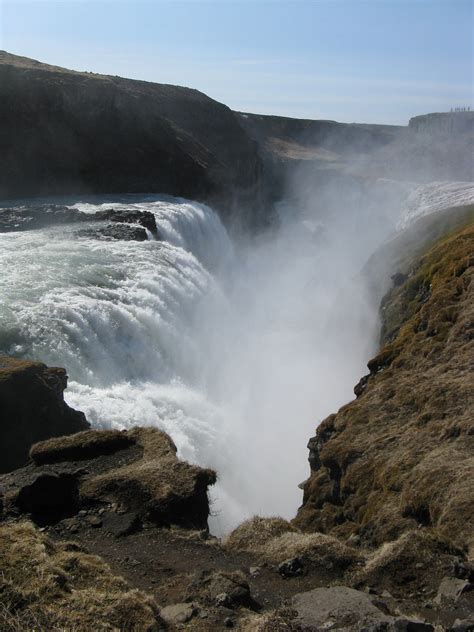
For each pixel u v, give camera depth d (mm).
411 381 25719
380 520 18109
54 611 8195
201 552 12023
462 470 17812
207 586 10164
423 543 11586
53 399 23734
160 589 10578
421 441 21094
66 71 84688
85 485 13773
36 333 29594
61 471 14156
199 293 46594
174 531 12734
